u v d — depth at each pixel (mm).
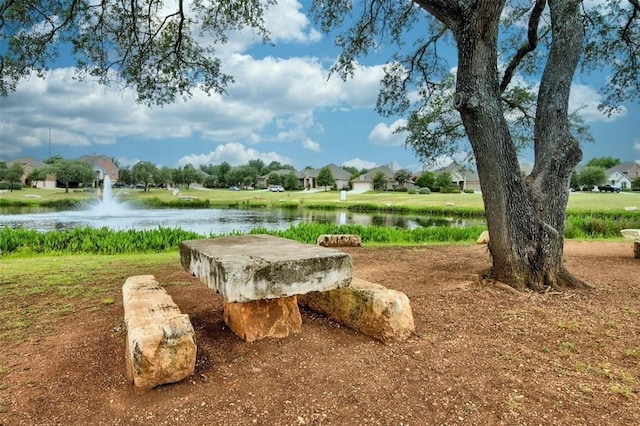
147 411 2521
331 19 8469
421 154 10133
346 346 3520
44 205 34812
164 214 29266
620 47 9039
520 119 9328
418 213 32719
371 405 2605
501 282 5449
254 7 7645
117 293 5285
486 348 3500
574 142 5570
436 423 2422
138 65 8039
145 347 2715
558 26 5801
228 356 3309
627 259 8281
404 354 3359
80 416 2494
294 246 4086
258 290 3170
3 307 4664
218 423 2410
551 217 5508
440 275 6398
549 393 2750
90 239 10211
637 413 2516
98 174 68938
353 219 27766
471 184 65250
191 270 3990
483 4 4977
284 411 2535
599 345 3586
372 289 3848
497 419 2455
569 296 5055
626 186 71375
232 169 91812
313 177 83500
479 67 5160
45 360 3250
